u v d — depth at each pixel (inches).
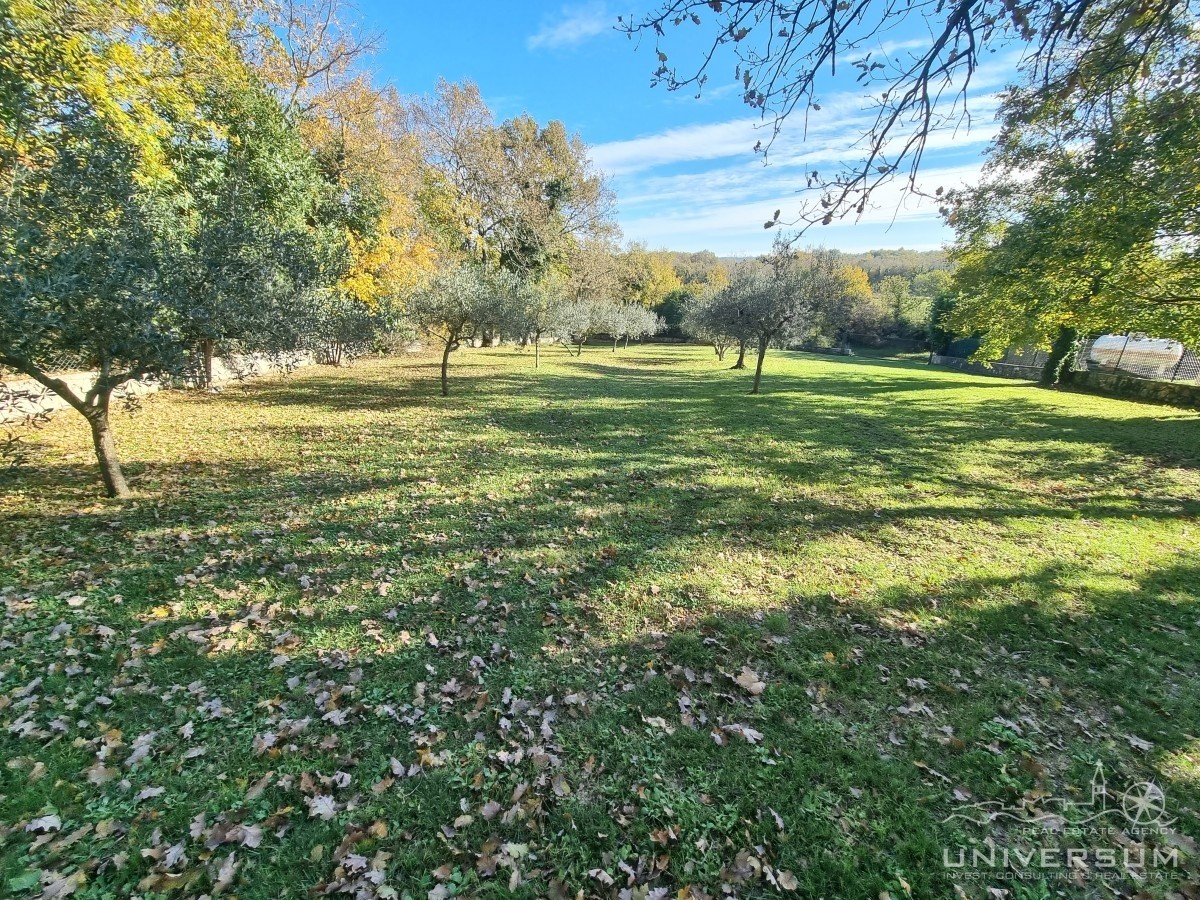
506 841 86.1
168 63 435.5
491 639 141.1
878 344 2042.3
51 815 85.4
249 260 226.4
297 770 98.0
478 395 582.6
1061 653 141.4
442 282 537.6
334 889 76.8
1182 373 756.6
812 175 100.7
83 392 400.8
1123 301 428.1
